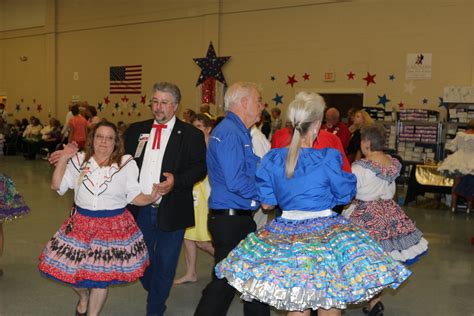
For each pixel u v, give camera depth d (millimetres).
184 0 12578
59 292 3754
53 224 5957
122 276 2732
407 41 9664
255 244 2307
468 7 9031
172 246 3082
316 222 2289
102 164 2848
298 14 10867
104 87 14578
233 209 2658
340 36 10375
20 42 16625
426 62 9484
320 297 2119
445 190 7469
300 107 2309
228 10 11844
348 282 2143
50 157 2900
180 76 12836
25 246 4973
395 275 2166
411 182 7707
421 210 7414
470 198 6555
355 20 10180
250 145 2688
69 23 15250
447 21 9250
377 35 9961
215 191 2701
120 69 14125
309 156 2322
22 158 14180
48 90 15922
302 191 2291
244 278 2217
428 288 4020
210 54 12086
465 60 9117
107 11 14266
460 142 6488
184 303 3574
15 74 16891
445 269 4527
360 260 2162
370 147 3320
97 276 2674
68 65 15422
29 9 16219
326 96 10648
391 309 3578
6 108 17219
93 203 2781
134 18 13664
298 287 2133
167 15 12953
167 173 2926
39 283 3932
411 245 3275
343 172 2328
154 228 3139
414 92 9648
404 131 9297
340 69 10422
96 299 2852
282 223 2330
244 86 2691
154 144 3111
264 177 2393
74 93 15352
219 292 2609
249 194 2627
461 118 8781
